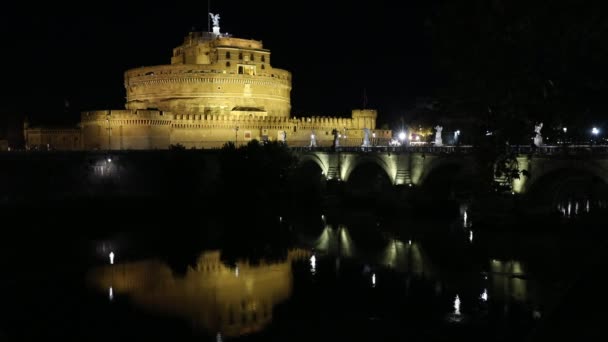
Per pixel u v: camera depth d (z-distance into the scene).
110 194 97.12
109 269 56.09
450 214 83.44
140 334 38.47
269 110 152.88
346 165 103.25
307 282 50.91
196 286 50.38
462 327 37.91
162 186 100.56
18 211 83.31
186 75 141.75
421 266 54.84
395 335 37.12
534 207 68.19
